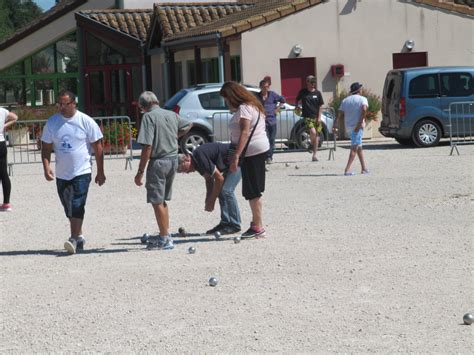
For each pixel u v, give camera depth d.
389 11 35.03
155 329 9.24
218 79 36.44
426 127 29.95
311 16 34.34
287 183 21.17
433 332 8.82
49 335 9.19
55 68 47.88
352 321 9.27
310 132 26.41
